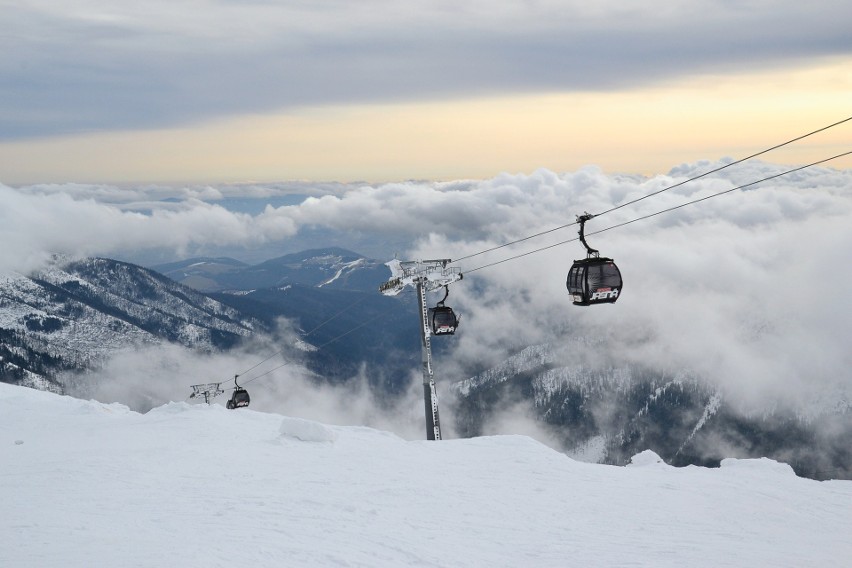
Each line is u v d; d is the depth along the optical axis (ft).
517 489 48.11
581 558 33.83
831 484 50.65
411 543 34.76
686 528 39.52
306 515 39.22
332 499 43.68
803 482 51.29
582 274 70.28
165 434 68.33
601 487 49.08
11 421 84.58
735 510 43.32
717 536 38.04
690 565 33.22
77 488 45.44
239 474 51.06
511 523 39.73
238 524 36.63
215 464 54.39
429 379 92.17
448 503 43.91
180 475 50.16
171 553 29.58
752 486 49.57
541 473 53.11
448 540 35.83
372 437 70.49
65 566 27.35
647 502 45.11
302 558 30.53
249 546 31.86
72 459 55.83
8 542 31.48
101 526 35.17
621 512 42.70
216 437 66.54
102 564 27.66
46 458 57.26
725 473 54.49
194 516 38.27
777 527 39.99
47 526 34.88
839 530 39.68
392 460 57.62
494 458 58.44
